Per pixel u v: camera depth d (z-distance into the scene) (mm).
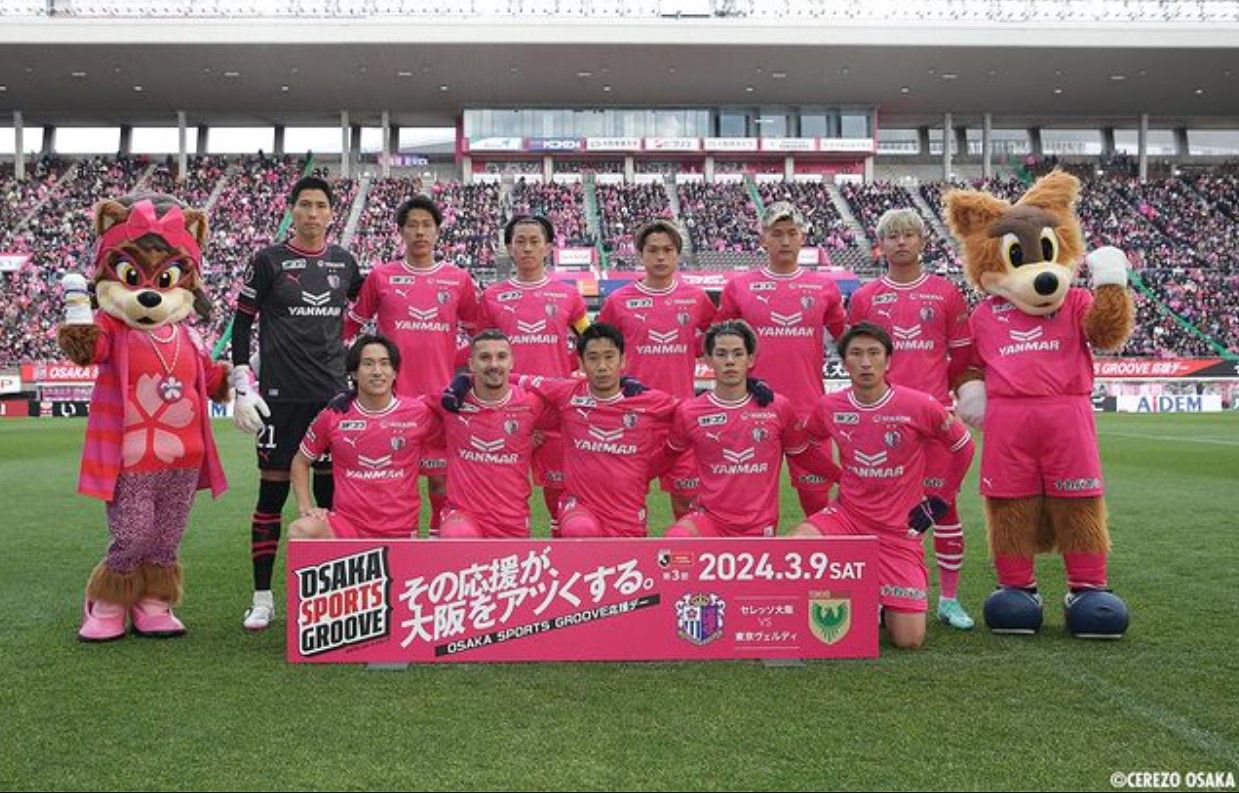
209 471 5512
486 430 5293
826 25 31188
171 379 5254
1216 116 40406
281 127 40719
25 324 30219
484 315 6680
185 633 5254
